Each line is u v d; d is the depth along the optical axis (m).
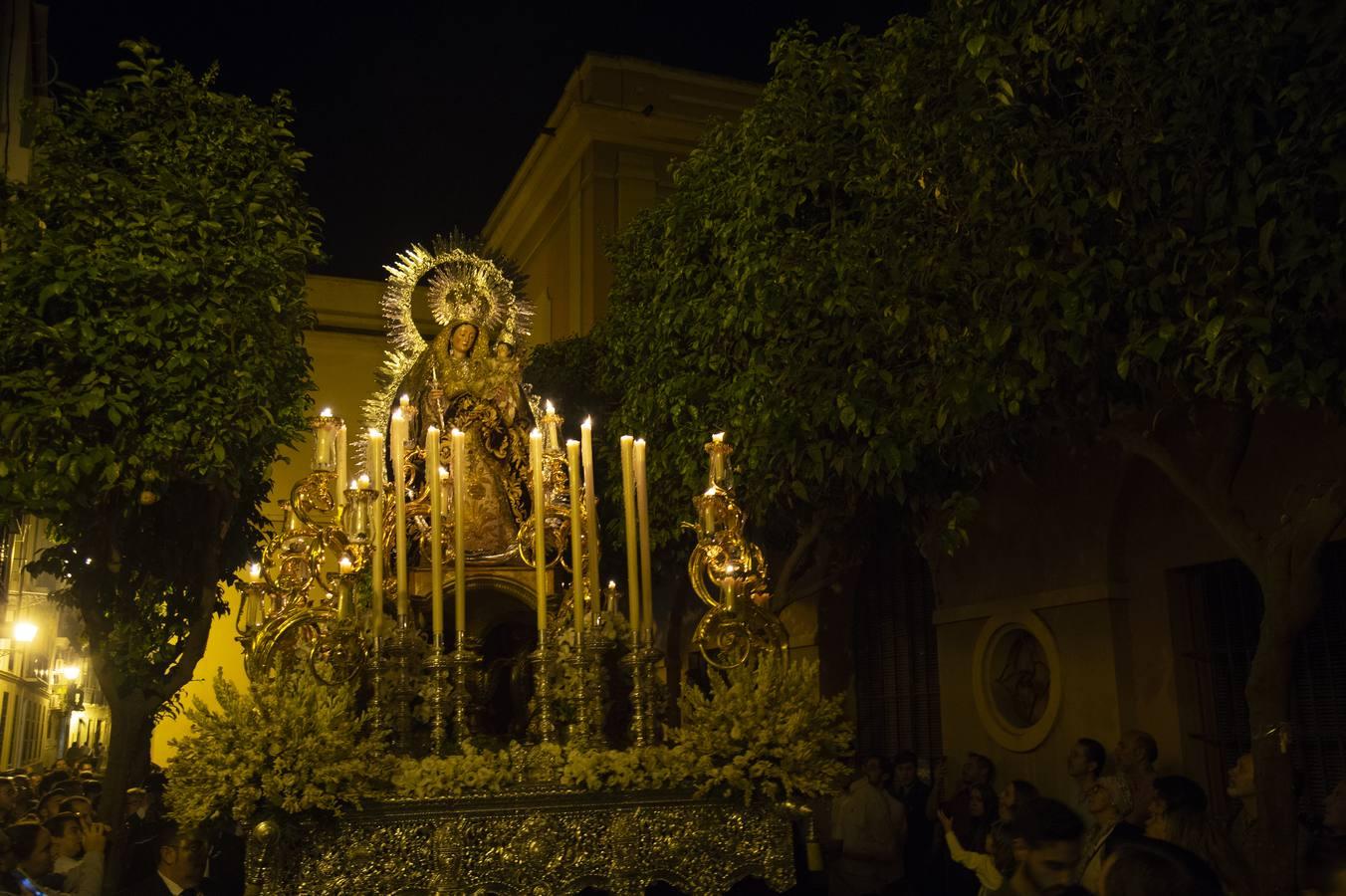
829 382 7.49
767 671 5.56
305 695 4.94
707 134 9.96
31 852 5.13
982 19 6.28
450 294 8.30
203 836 5.00
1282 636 5.08
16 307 7.31
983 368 6.18
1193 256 5.16
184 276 7.67
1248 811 5.73
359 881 4.84
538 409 8.18
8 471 7.07
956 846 5.01
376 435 5.70
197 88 8.39
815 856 6.79
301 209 8.82
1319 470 7.19
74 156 7.85
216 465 7.69
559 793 5.11
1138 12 5.35
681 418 9.53
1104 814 5.62
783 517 9.44
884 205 7.09
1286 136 4.88
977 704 9.57
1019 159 5.88
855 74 7.89
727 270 8.62
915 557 11.10
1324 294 4.68
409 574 6.98
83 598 8.64
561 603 7.08
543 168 17.36
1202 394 6.47
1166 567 8.21
